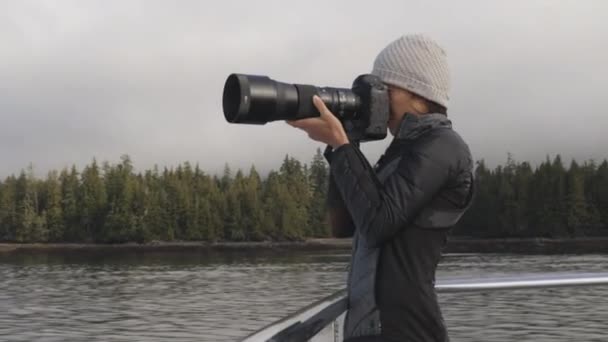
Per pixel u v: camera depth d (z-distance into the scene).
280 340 1.58
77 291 44.78
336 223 2.25
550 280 2.39
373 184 1.88
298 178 145.50
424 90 1.99
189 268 71.06
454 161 1.94
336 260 87.75
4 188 138.25
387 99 1.97
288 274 58.44
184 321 29.28
